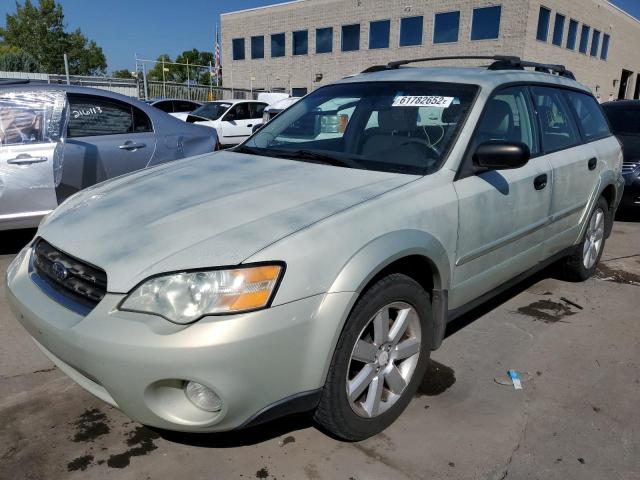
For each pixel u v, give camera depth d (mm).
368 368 2279
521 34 24547
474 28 25906
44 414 2520
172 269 1861
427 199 2461
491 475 2188
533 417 2578
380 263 2109
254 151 3238
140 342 1790
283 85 34375
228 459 2254
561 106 3818
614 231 6316
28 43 43312
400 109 3051
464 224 2635
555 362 3113
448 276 2590
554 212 3498
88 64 48062
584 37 29750
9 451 2268
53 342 1993
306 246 1968
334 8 30719
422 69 3447
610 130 4633
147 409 1887
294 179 2574
